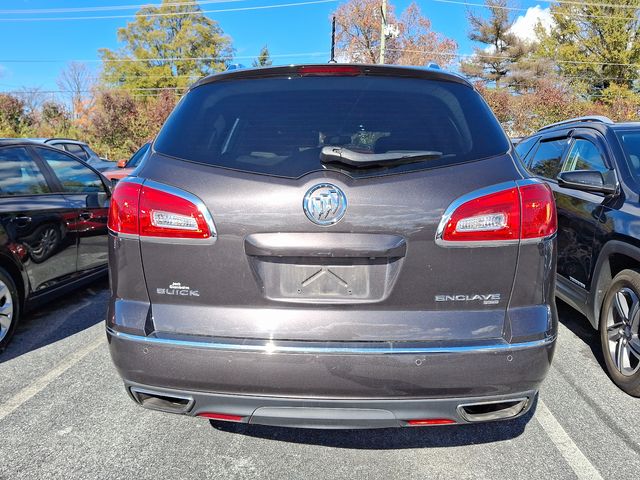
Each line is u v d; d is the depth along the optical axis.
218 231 2.03
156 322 2.08
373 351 1.96
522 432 2.77
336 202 1.98
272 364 1.98
